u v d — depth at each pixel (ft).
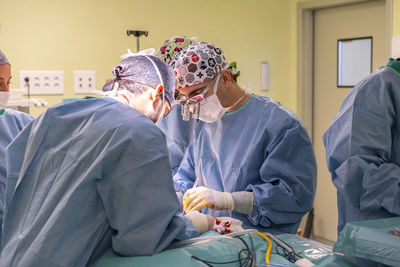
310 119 12.08
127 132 3.73
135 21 9.76
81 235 3.60
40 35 8.80
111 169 3.69
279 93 11.95
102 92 4.50
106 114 3.86
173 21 10.20
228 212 5.50
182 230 3.97
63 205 3.56
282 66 11.91
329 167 5.72
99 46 9.41
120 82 4.27
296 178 5.25
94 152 3.70
